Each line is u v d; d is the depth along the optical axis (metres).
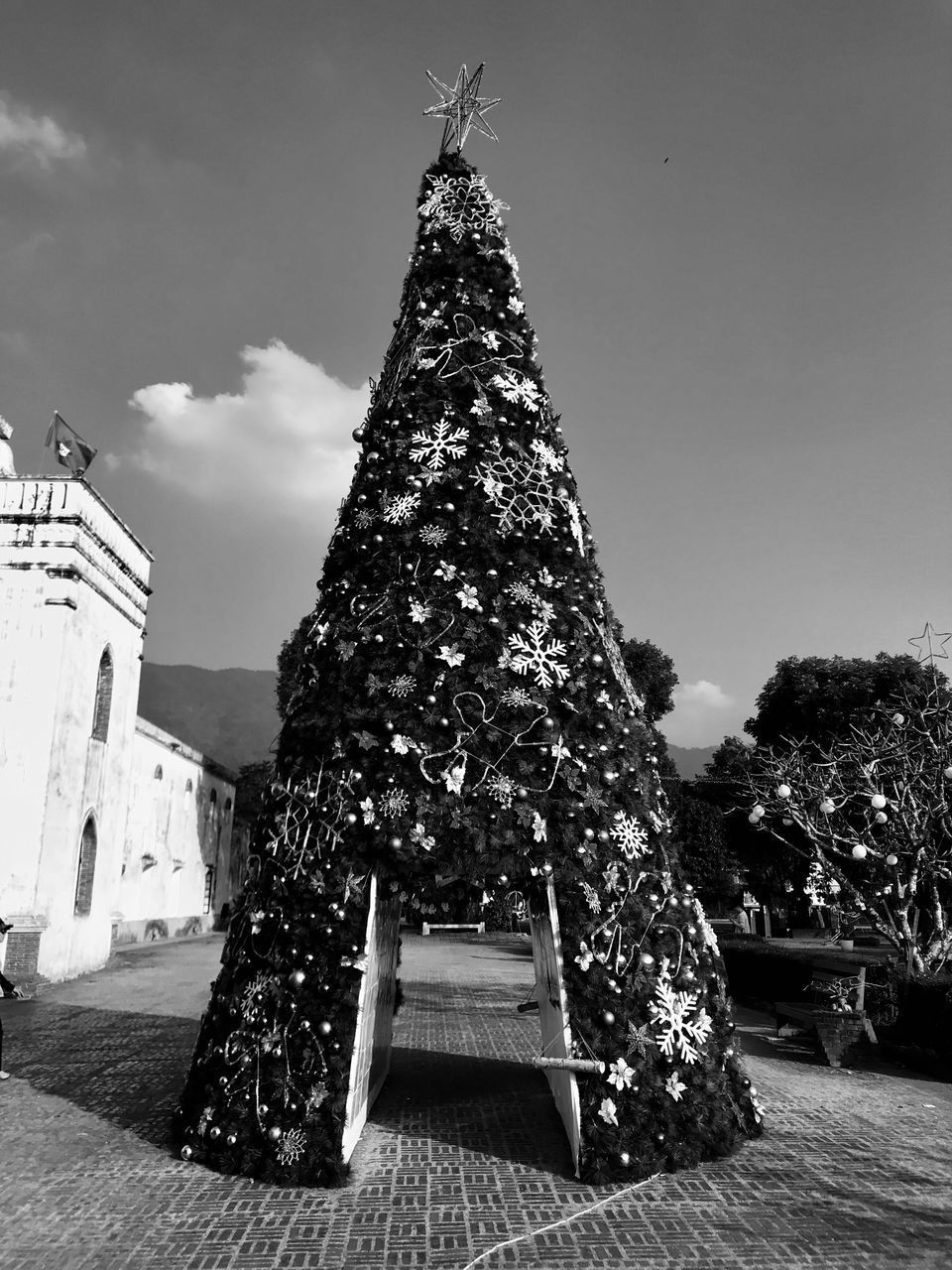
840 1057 9.95
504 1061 9.95
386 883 6.63
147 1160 6.34
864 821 15.19
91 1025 12.45
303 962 6.22
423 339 8.23
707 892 30.92
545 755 6.61
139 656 21.83
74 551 17.77
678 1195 5.69
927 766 13.34
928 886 13.13
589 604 7.52
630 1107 6.06
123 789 20.86
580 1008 6.18
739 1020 13.47
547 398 8.33
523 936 29.92
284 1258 4.80
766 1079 9.25
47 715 17.14
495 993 15.59
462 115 9.39
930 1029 9.90
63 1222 5.27
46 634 17.48
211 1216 5.34
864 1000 11.83
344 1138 5.95
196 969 19.42
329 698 6.88
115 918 22.91
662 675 33.91
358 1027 6.22
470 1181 5.93
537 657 6.93
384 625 6.97
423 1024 12.39
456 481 7.48
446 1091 8.41
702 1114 6.30
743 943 17.42
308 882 6.39
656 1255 4.86
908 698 15.85
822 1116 7.66
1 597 17.62
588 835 6.43
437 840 6.34
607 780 6.71
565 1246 4.95
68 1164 6.29
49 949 16.66
